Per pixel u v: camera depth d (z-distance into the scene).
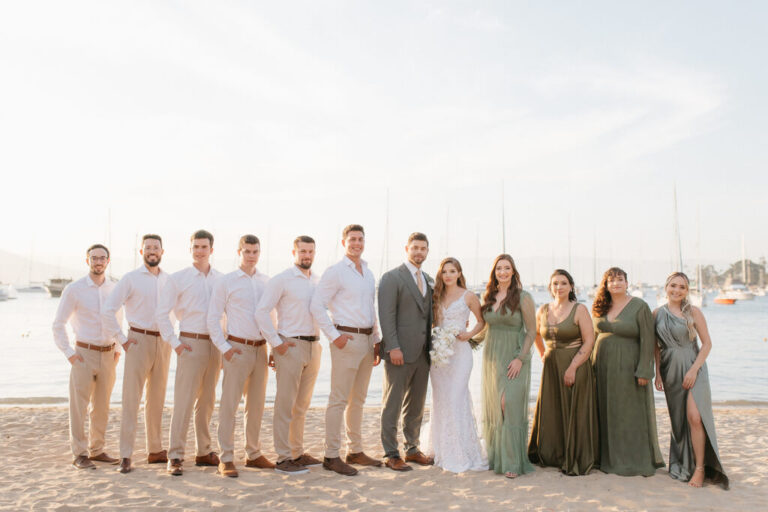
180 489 5.03
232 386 5.46
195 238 5.65
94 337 5.71
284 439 5.58
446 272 5.92
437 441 5.92
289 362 5.54
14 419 8.35
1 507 4.57
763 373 16.22
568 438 5.63
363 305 5.72
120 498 4.78
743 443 7.21
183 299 5.57
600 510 4.64
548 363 5.90
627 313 5.69
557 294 5.86
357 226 5.77
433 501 4.81
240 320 5.52
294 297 5.58
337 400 5.67
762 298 120.12
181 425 5.49
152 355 5.65
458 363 5.89
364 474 5.55
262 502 4.73
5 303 73.56
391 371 5.82
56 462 5.95
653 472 5.57
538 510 4.62
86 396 5.73
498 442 5.67
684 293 5.52
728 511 4.62
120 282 5.54
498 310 5.82
